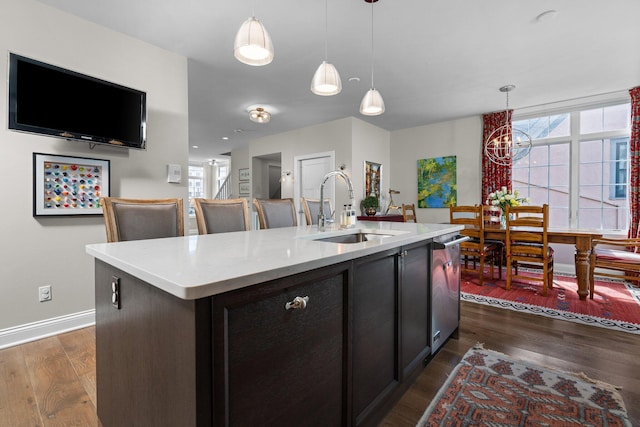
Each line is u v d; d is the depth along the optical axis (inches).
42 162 93.1
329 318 46.1
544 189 191.9
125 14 97.6
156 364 37.2
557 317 109.9
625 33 108.5
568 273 178.2
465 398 64.1
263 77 146.3
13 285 89.3
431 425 56.4
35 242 92.9
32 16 90.1
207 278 31.7
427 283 77.4
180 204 79.7
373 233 87.7
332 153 219.9
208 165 455.2
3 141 87.1
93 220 104.2
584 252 128.3
